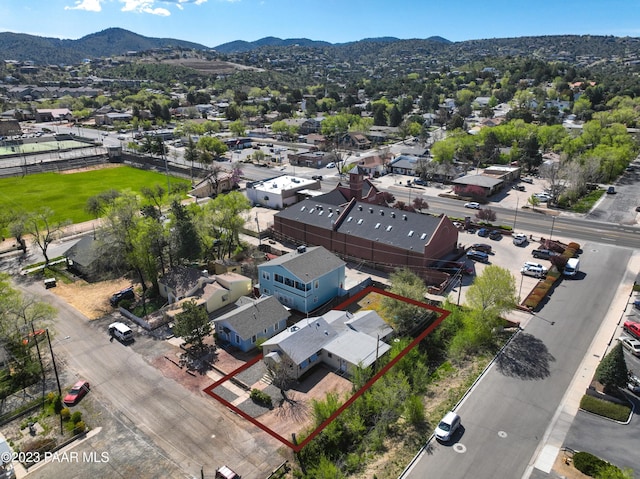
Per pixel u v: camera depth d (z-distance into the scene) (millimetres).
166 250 70438
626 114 186000
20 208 108062
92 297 67062
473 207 102750
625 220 92938
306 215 83312
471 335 49531
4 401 45406
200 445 39250
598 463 34250
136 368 50031
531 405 42188
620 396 42438
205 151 155500
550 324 55781
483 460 36219
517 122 173500
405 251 69000
